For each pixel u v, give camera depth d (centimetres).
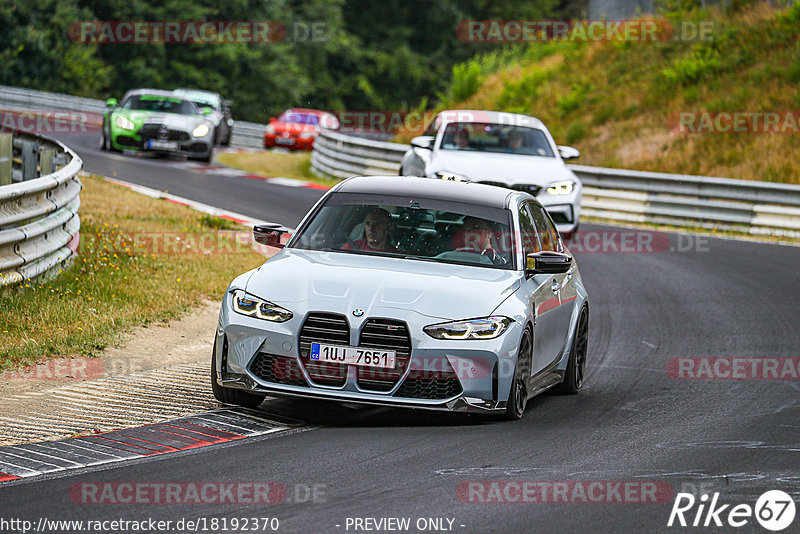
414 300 2739
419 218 3117
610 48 14212
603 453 2570
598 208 8594
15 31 18812
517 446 2598
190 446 2498
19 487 2138
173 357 3525
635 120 12100
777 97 11288
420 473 2323
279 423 2759
